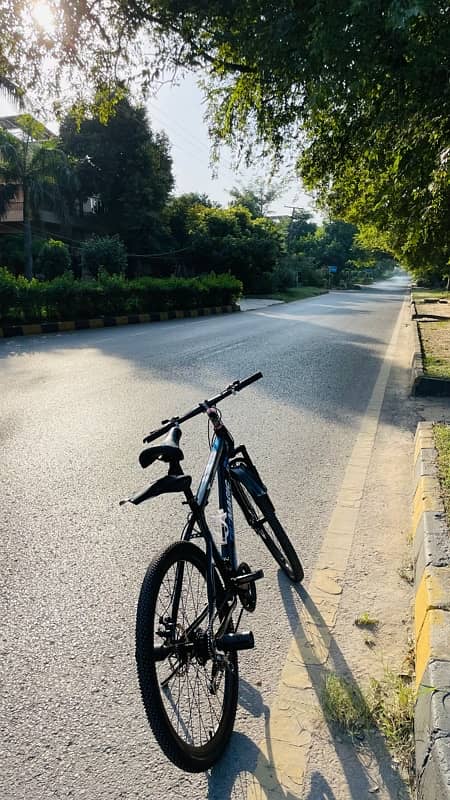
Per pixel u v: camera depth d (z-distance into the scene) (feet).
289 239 256.11
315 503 14.80
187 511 14.12
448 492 12.31
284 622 9.83
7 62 34.76
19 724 7.56
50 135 117.39
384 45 21.25
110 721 7.65
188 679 7.63
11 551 11.98
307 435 20.88
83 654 8.93
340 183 39.11
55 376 30.53
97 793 6.59
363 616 9.82
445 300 109.70
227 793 6.64
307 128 32.32
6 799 6.48
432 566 9.23
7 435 19.94
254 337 51.47
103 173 124.16
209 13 28.09
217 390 27.73
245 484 10.23
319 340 50.65
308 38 23.50
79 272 123.85
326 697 7.97
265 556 12.19
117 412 23.16
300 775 6.84
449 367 30.86
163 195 131.23
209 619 7.08
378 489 15.75
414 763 6.87
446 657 6.97
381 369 36.01
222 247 131.34
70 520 13.47
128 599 10.37
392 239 44.55
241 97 34.24
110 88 35.50
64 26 32.12
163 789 6.68
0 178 95.09
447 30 20.48
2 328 49.34
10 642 9.17
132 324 63.77
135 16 31.09
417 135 25.08
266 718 7.74
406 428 21.90
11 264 108.37
